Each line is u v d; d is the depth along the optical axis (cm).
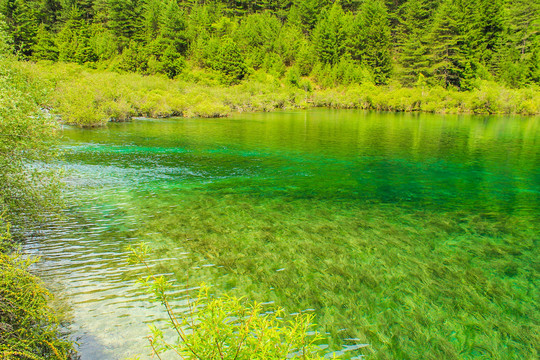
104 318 514
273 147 2108
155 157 1714
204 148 2000
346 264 709
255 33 7944
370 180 1426
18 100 692
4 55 830
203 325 249
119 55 6856
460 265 720
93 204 1032
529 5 6769
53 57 6259
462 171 1600
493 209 1096
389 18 8538
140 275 646
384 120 4000
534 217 1028
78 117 2625
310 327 506
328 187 1309
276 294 592
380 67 7225
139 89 4256
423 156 1927
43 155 755
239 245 788
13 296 420
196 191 1208
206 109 3881
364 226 932
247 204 1087
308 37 8912
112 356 431
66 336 465
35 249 736
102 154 1709
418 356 455
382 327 512
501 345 481
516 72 5850
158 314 530
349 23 8088
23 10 6638
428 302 580
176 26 7662
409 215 1030
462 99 5262
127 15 7644
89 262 689
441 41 6412
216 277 644
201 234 845
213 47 7019
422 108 5547
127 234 831
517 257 764
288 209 1052
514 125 3503
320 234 866
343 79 7038
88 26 7700
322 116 4450
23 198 748
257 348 238
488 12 6450
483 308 568
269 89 6175
